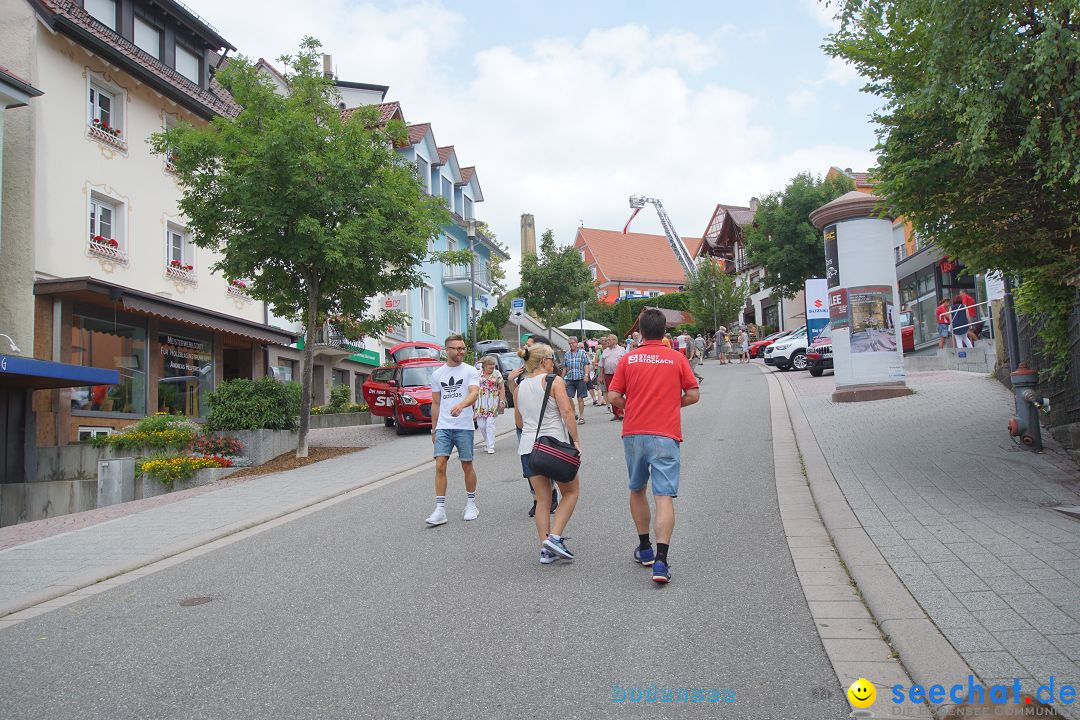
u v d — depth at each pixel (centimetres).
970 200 777
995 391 1433
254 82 1450
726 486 894
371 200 1429
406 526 807
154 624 540
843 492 795
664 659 427
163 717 387
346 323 1633
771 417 1482
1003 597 469
